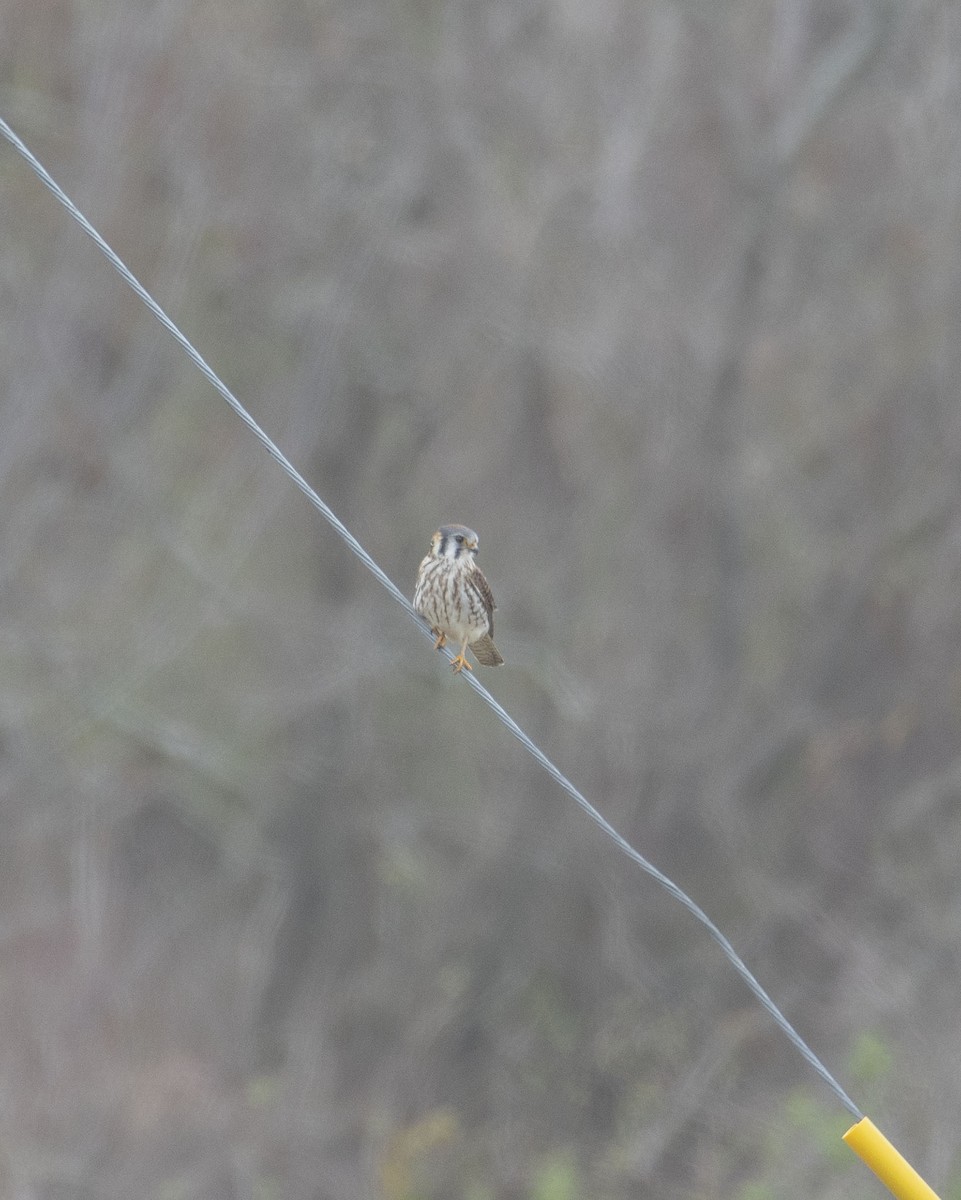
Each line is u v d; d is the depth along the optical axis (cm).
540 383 2427
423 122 2370
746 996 2211
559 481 2433
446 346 2384
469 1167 2188
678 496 2419
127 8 2336
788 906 2259
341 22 2378
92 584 2394
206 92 2341
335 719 2419
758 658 2431
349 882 2416
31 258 2377
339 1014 2362
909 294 2491
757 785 2356
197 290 2405
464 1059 2292
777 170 2505
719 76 2508
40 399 2345
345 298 2369
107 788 2423
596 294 2391
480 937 2314
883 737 2362
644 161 2433
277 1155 2198
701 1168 2050
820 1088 2067
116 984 2366
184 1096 2258
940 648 2367
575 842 2275
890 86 2553
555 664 2320
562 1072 2220
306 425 2409
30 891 2384
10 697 2327
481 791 2355
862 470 2475
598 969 2252
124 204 2356
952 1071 1936
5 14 2358
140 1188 2142
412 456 2489
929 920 2203
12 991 2325
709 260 2494
